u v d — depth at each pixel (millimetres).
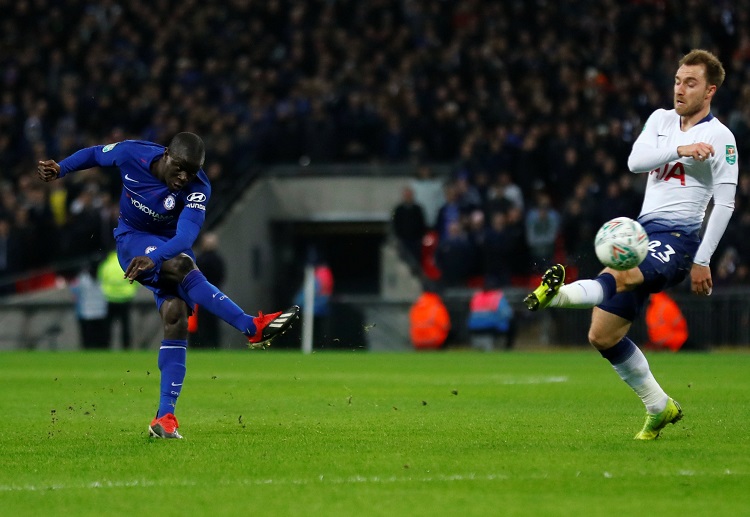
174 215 27656
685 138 25906
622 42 99500
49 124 99562
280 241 100562
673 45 98500
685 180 25828
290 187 98375
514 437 26984
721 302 77125
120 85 99375
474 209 85875
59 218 89375
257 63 102438
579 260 81375
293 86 99938
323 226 100188
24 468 22391
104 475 21438
